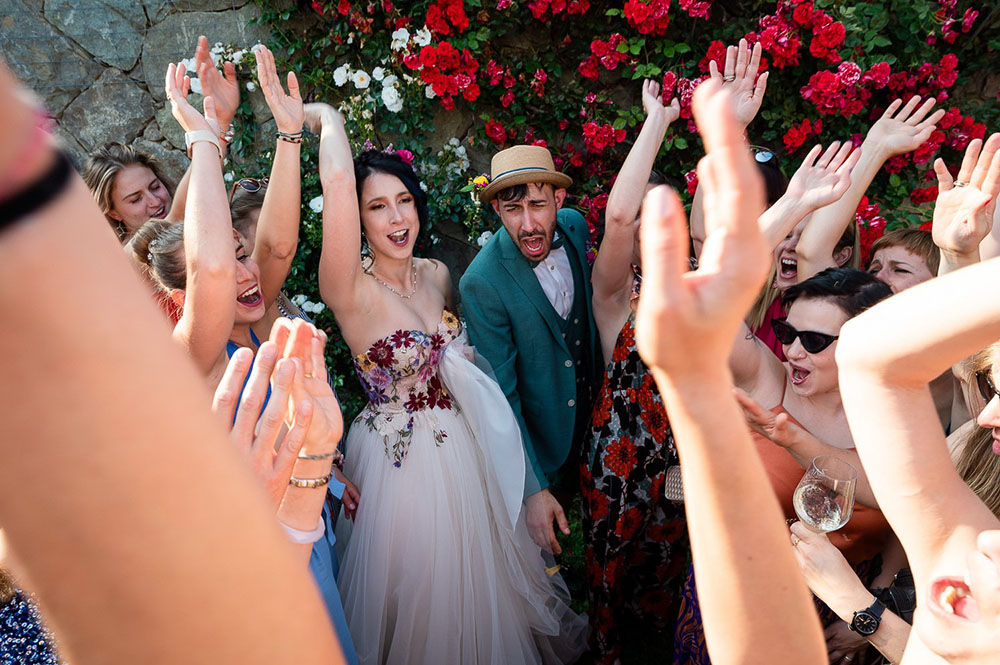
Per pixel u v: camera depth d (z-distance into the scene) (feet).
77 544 0.78
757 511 1.88
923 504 2.78
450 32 13.01
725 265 1.54
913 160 14.10
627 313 10.40
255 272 8.05
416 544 8.84
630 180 9.50
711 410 1.75
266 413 3.82
